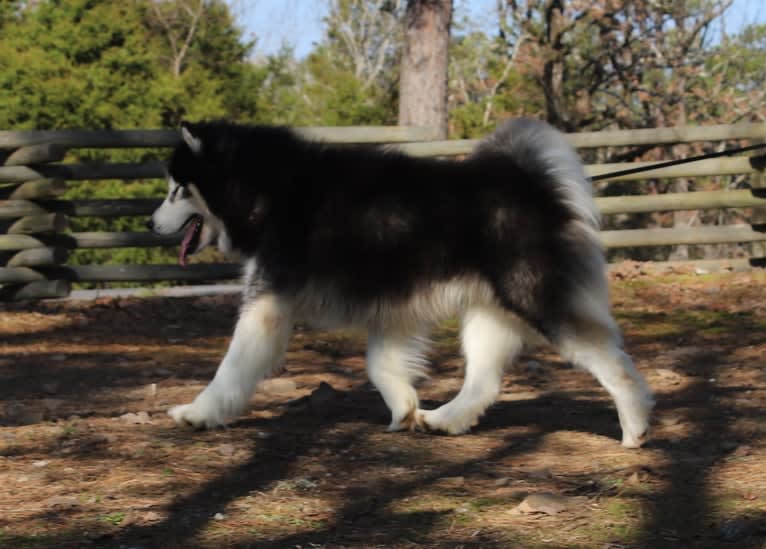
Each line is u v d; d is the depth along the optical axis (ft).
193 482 13.89
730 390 20.85
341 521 12.03
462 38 125.18
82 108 80.28
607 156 85.97
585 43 85.30
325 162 17.21
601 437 16.49
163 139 35.68
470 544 11.08
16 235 34.32
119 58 84.12
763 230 37.93
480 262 15.85
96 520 12.08
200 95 96.58
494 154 16.35
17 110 79.00
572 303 15.37
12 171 34.32
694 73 82.43
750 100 87.71
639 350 26.91
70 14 84.84
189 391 21.90
